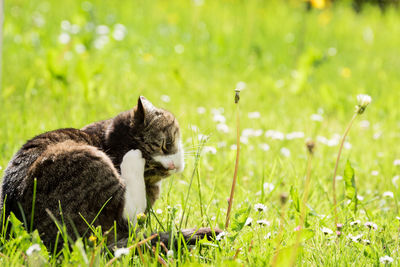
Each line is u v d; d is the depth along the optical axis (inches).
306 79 374.9
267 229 168.6
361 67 460.8
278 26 596.4
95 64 351.6
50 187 148.9
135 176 168.2
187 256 144.8
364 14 726.5
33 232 140.3
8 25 453.7
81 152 154.4
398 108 349.7
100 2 586.9
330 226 175.2
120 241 154.3
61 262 144.2
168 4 644.7
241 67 446.0
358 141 282.5
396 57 524.4
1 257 140.3
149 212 169.8
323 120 315.0
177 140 188.1
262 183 183.6
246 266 140.4
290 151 257.4
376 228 162.7
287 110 335.9
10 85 333.4
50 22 500.4
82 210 150.3
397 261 153.3
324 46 540.7
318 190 210.2
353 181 179.6
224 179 225.8
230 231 155.8
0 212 155.7
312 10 660.7
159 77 388.5
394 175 239.3
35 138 166.7
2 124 264.4
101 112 296.0
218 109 321.4
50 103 308.5
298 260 147.1
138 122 178.7
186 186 209.3
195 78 402.9
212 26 571.8
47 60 316.5
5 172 159.2
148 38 499.2
